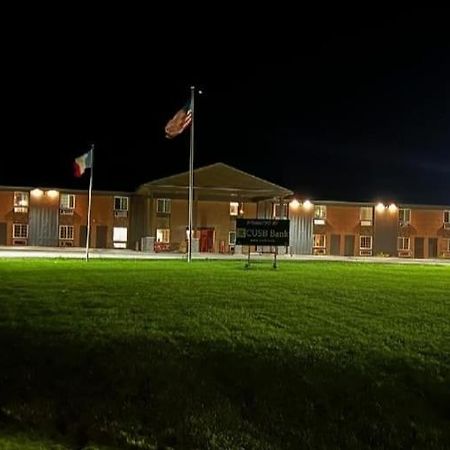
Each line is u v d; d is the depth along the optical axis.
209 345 10.59
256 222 30.00
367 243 60.03
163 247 53.62
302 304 15.38
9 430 7.69
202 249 57.56
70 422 8.00
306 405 8.42
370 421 8.12
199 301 15.52
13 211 55.22
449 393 8.84
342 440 7.76
